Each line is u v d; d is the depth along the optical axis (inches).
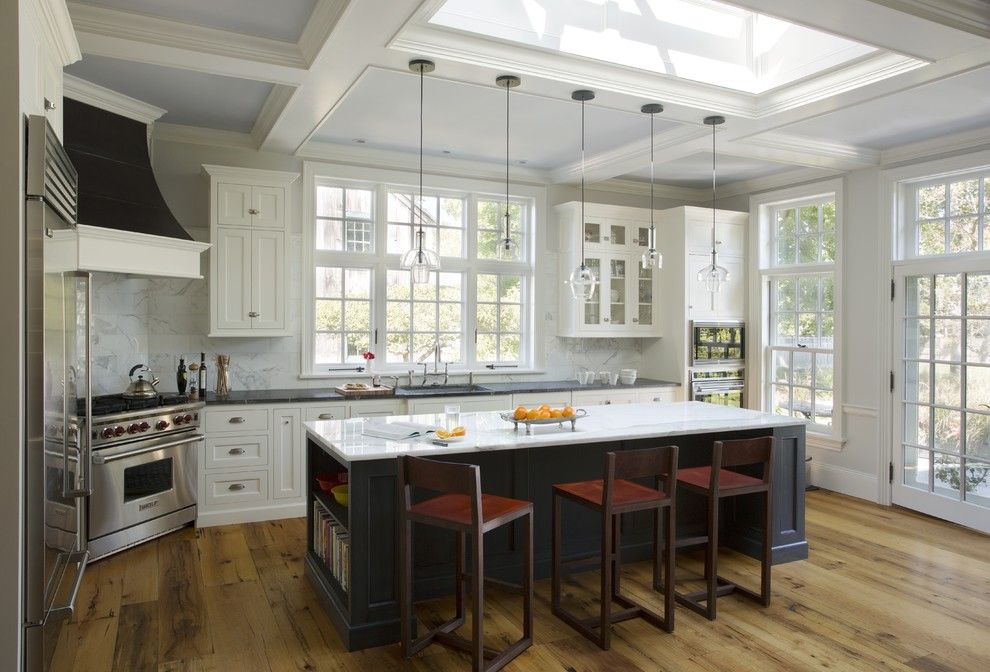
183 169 189.8
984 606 131.1
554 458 144.4
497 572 138.3
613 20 139.8
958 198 188.5
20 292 75.8
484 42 126.9
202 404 173.9
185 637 116.9
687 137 180.4
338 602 121.1
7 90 74.6
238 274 186.5
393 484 118.6
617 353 257.8
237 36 124.6
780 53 151.0
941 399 189.8
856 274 213.6
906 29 113.7
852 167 208.2
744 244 253.0
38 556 78.1
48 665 83.4
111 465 152.0
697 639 117.3
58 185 87.4
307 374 205.9
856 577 146.1
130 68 145.8
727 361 249.3
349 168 209.9
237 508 180.5
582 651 112.9
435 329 228.2
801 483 158.6
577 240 235.8
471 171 227.3
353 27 113.1
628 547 154.6
